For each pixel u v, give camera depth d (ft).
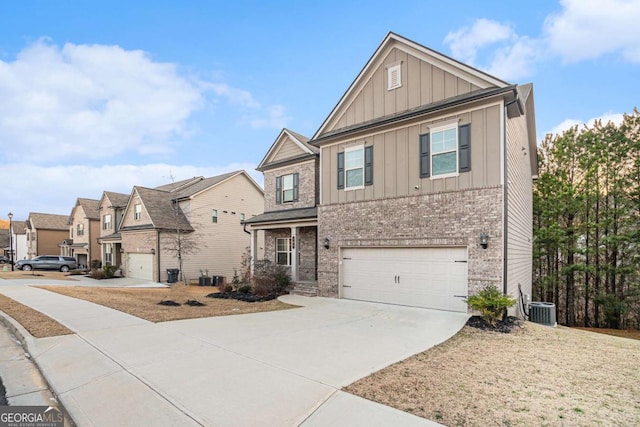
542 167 68.23
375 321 28.96
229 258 83.46
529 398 13.91
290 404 13.02
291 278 49.88
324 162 44.45
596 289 61.21
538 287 66.03
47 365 17.93
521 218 42.65
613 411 12.80
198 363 17.56
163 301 38.29
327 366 17.26
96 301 37.22
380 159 38.81
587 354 21.02
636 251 56.24
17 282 63.05
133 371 16.53
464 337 24.39
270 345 21.07
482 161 31.65
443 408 12.79
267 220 52.11
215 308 35.58
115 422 12.20
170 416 12.36
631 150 57.36
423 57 36.58
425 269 34.78
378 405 12.92
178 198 78.54
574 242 61.41
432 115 34.73
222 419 11.99
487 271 30.68
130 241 80.28
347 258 41.52
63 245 121.90
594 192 59.62
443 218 33.55
